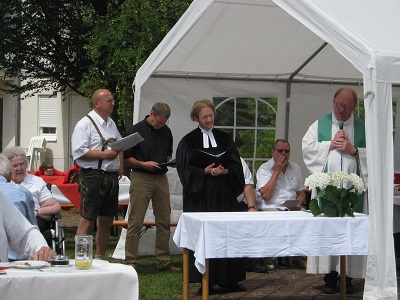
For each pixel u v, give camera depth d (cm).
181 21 821
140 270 890
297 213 693
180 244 686
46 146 2248
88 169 812
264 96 1048
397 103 1087
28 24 1806
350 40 615
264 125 1058
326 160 764
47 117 2259
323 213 662
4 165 600
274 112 1060
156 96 984
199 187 744
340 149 753
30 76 1897
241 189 760
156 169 870
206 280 635
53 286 416
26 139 2275
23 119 2272
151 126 877
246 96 1038
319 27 642
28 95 1958
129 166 873
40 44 1833
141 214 879
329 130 780
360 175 760
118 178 841
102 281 424
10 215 486
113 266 447
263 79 1038
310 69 1034
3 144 2319
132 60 1472
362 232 656
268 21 874
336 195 657
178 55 931
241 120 1047
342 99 767
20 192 593
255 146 1058
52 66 1877
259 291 777
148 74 885
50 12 1828
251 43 930
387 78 600
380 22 675
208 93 1011
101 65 1587
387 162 608
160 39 1464
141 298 730
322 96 1073
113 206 838
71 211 1623
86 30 1784
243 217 654
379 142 603
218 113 1034
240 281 769
